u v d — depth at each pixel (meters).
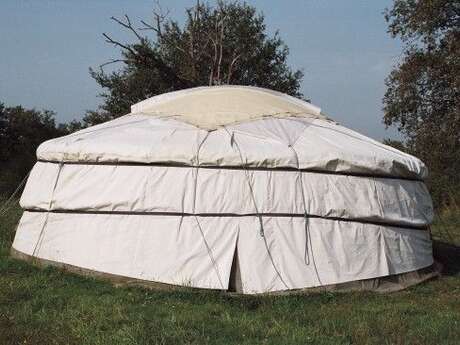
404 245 8.79
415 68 23.20
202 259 7.89
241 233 7.94
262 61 24.47
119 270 8.11
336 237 8.17
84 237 8.45
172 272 7.91
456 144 23.14
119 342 5.62
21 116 33.88
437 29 23.16
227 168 8.08
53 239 8.75
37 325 6.21
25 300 7.12
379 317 6.86
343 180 8.35
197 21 22.55
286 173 8.13
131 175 8.29
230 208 7.97
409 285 8.56
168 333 5.88
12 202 15.77
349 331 6.25
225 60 23.27
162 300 7.30
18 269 8.46
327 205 8.17
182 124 8.83
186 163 8.11
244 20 24.23
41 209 9.01
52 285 7.75
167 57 23.55
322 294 7.73
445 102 23.67
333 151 8.28
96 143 8.62
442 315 6.98
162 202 8.06
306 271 7.92
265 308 7.16
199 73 22.61
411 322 6.67
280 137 8.48
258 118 9.02
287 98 10.62
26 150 31.02
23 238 9.30
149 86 23.80
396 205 8.73
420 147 23.67
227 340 5.86
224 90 10.12
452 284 8.77
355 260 8.20
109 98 24.70
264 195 8.02
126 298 7.25
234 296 7.56
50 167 9.12
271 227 7.97
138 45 19.30
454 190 20.67
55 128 35.03
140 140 8.46
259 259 7.86
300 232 8.02
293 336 5.95
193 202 8.02
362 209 8.32
